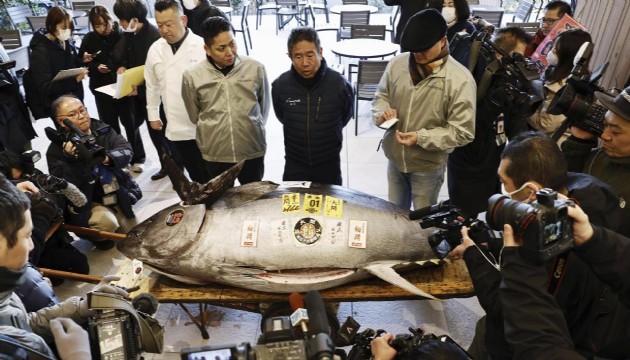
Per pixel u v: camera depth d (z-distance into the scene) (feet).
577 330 4.87
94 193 10.96
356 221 7.50
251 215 7.55
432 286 7.48
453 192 9.76
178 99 11.32
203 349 3.53
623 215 5.74
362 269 7.38
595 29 13.66
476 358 6.02
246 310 8.13
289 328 3.75
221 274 7.34
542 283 4.01
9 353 3.80
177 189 7.91
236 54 9.73
